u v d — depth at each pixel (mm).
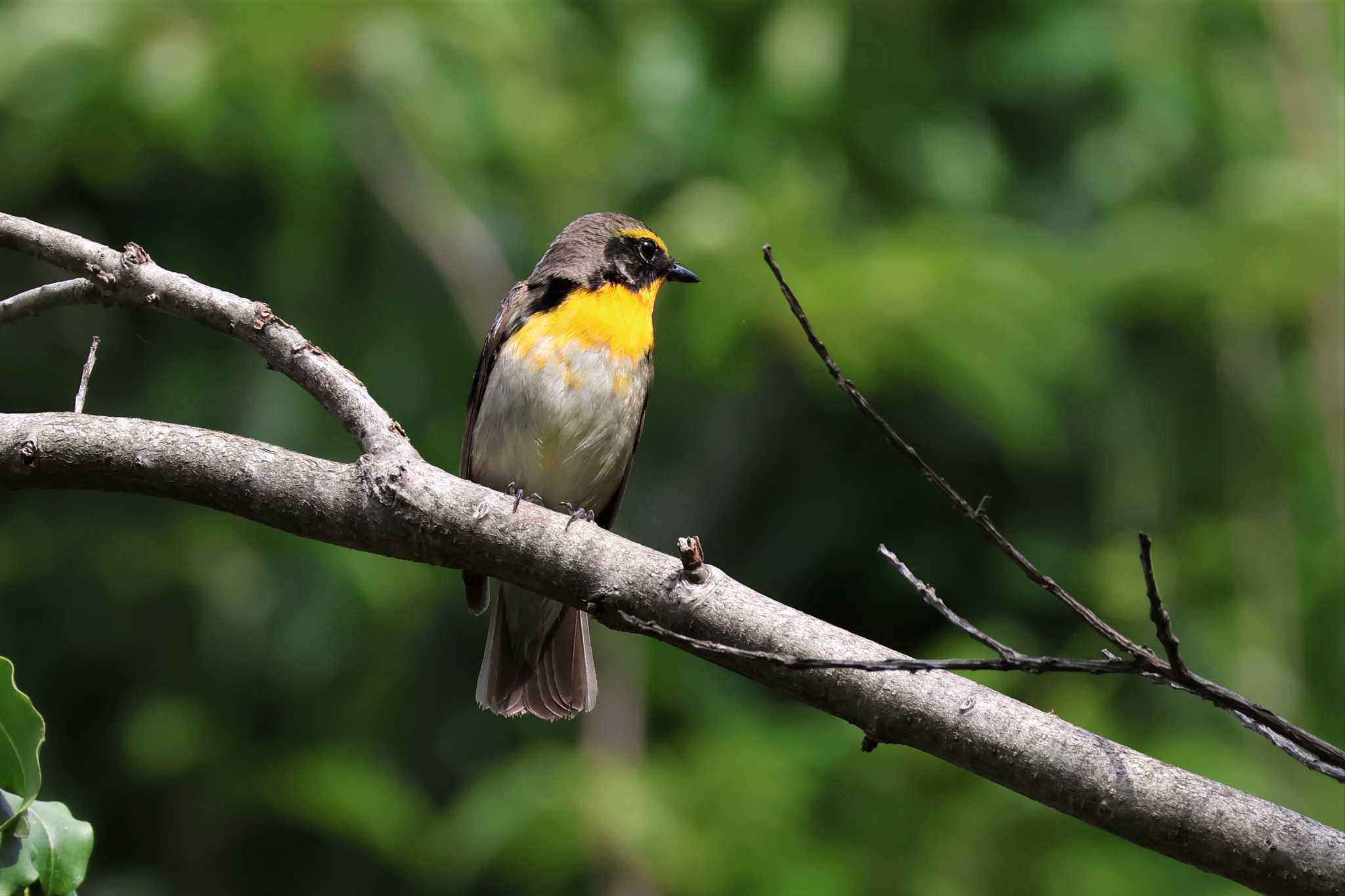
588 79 13594
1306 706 12188
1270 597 12742
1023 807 11359
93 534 13930
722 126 13727
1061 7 14125
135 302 5512
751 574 14719
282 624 13398
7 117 11656
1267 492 13438
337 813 12461
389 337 13266
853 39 14102
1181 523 13422
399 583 13219
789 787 11352
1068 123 14602
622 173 13750
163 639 13844
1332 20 14344
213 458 5102
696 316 11711
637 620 4305
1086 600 12570
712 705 12656
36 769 4441
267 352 5438
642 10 14258
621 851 11000
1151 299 13266
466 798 12359
